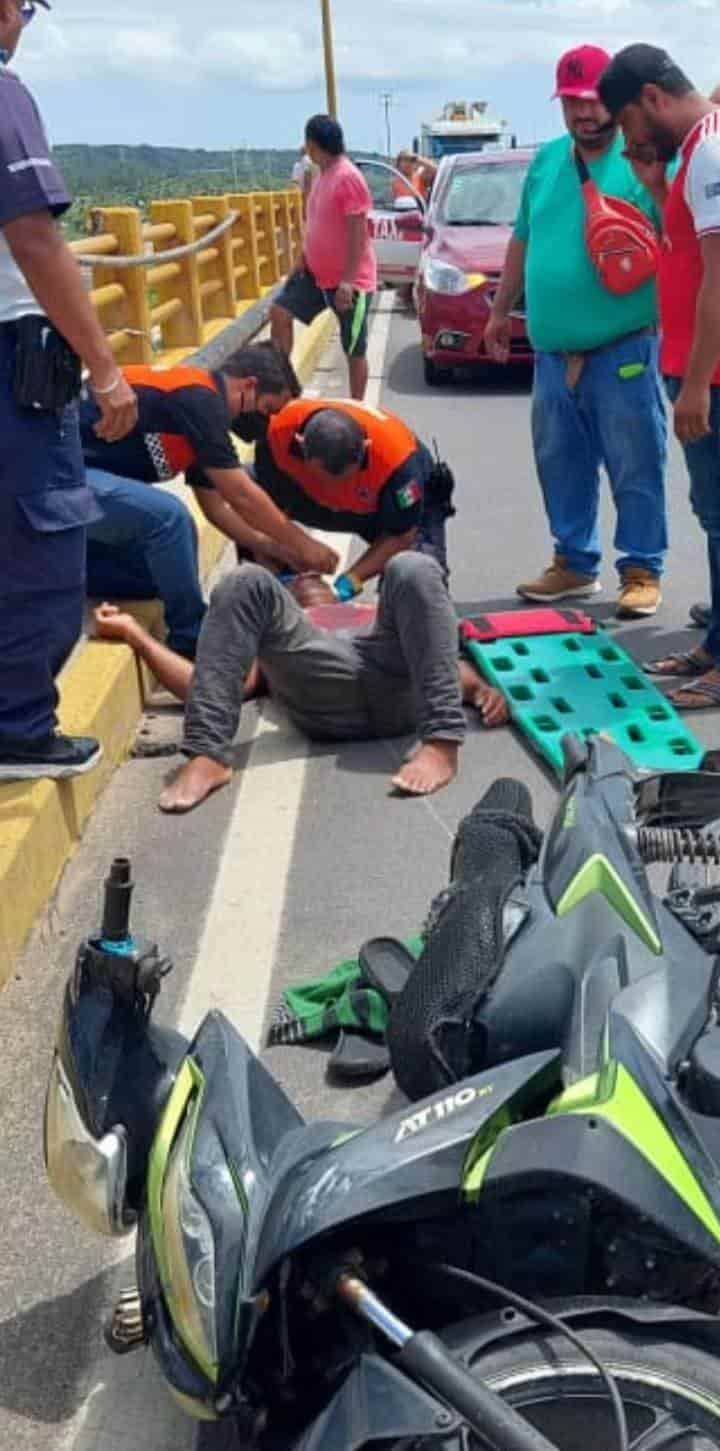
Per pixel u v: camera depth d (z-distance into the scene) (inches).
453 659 207.8
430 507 248.5
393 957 149.8
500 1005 109.3
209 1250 86.6
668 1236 81.0
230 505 236.7
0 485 170.7
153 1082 103.0
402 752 218.4
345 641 216.8
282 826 196.2
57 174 165.2
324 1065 146.2
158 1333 90.6
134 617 243.4
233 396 235.8
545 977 108.6
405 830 193.9
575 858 116.3
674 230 214.8
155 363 434.9
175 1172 91.5
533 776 207.8
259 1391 87.6
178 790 202.7
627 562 269.1
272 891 179.8
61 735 187.9
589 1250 87.3
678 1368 79.0
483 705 226.1
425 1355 76.7
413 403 505.0
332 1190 84.0
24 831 170.2
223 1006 156.5
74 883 183.0
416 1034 111.3
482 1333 81.5
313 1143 92.0
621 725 216.7
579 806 124.2
